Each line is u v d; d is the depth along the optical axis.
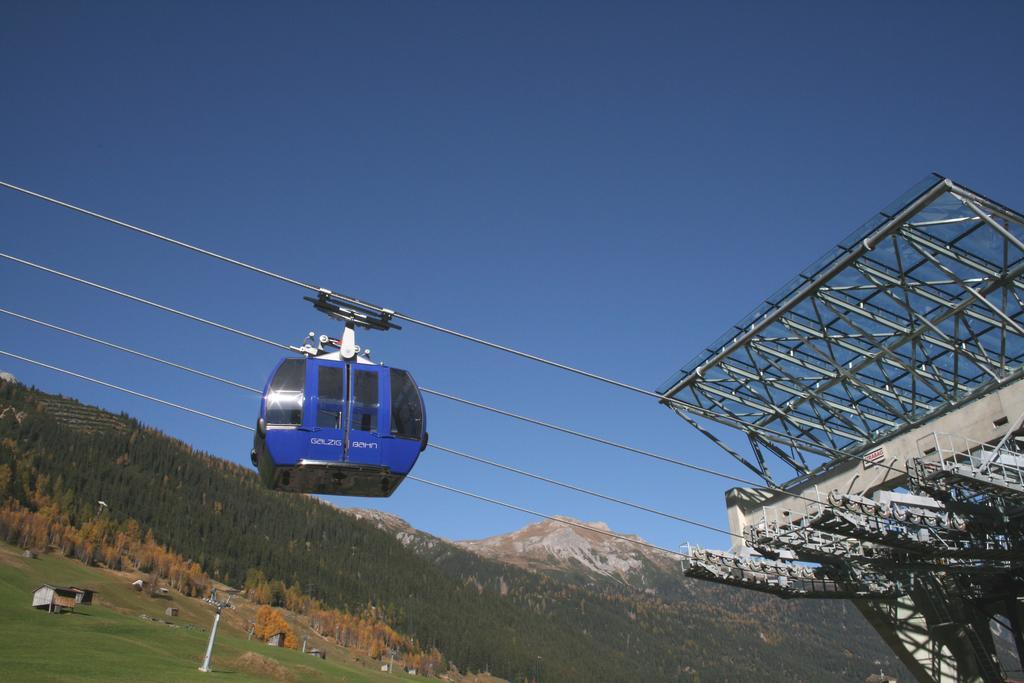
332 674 120.31
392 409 17.09
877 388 39.62
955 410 36.62
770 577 43.38
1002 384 34.19
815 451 42.41
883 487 38.62
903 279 32.59
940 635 44.28
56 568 179.12
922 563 37.56
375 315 18.05
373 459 16.64
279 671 99.69
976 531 33.06
